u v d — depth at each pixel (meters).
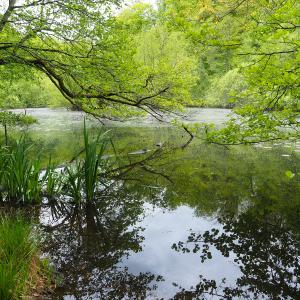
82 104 7.86
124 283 3.45
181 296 3.25
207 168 8.69
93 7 6.38
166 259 4.05
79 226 5.05
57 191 6.09
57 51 6.68
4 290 2.73
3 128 17.05
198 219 5.42
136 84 7.32
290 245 4.46
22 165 5.70
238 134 4.32
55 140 13.16
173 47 15.67
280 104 4.04
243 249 4.36
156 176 8.06
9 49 6.84
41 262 3.64
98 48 6.71
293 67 3.52
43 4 6.28
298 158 9.48
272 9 3.63
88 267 3.79
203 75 24.00
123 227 5.05
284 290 3.43
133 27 6.97
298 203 6.01
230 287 3.46
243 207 5.91
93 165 6.02
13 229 3.64
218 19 3.82
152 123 19.31
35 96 30.61
